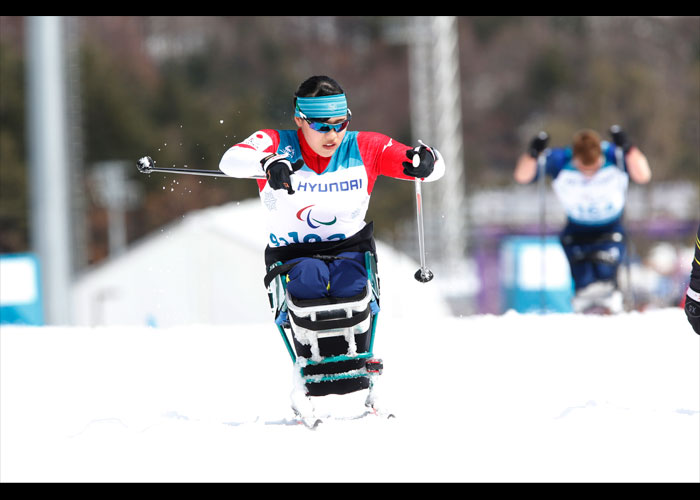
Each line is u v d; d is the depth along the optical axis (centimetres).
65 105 4241
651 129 17625
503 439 1123
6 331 2195
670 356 1831
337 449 1086
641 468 1005
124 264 5853
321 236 1243
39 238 4194
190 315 3694
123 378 1695
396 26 9262
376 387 1260
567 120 18062
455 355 1875
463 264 8869
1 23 14975
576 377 1656
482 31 18750
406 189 14588
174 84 15962
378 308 1261
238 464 1031
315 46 18212
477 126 18062
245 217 3909
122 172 11062
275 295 1238
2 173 13825
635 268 5909
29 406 1479
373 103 17712
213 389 1602
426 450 1077
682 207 12850
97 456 1077
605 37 18950
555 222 8956
